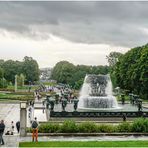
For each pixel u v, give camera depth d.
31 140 50.66
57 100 102.75
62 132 56.56
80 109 86.62
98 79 93.50
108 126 57.75
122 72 170.50
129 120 74.38
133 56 168.25
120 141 49.50
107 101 90.00
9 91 189.75
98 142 48.50
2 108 109.88
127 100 131.62
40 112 95.69
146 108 99.44
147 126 57.50
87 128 56.97
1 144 47.09
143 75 139.12
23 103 54.94
